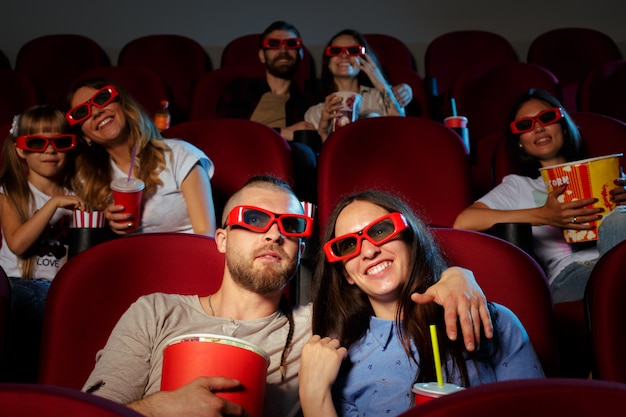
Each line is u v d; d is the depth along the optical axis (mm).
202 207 1213
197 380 602
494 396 357
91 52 2643
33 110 1225
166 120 1910
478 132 2053
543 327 835
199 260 881
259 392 634
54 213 1181
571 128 1334
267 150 1343
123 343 785
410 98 1930
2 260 1182
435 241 867
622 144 1355
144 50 2641
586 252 1212
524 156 1364
